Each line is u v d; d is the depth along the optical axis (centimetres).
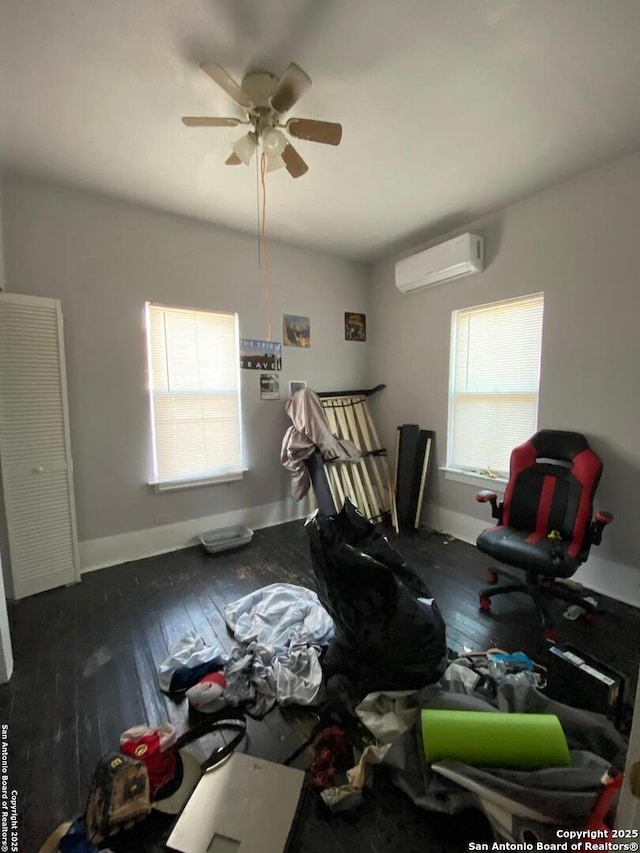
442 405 327
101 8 121
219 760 125
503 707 127
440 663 147
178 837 103
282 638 184
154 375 282
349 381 388
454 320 312
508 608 216
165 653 180
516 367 274
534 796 97
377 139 190
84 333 250
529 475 234
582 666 138
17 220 223
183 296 286
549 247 241
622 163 206
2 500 217
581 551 200
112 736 136
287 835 103
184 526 302
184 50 138
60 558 239
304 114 172
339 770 122
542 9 123
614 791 85
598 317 221
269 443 341
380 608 143
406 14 125
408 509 342
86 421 255
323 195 247
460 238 275
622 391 214
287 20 127
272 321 334
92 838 101
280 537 321
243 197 250
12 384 218
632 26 128
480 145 195
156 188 238
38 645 185
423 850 101
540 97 162
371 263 388
